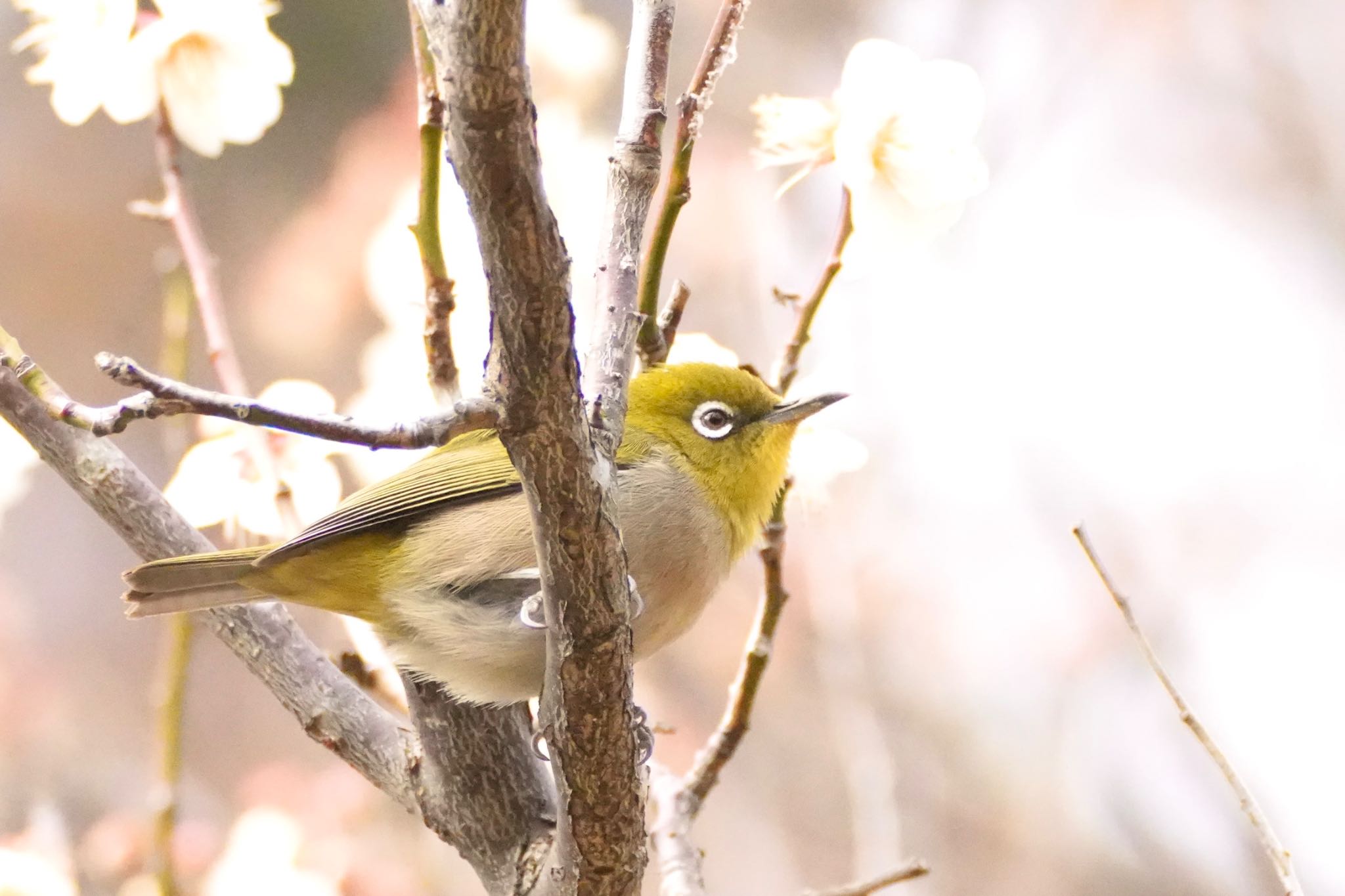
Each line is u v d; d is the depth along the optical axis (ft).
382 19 50.47
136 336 50.24
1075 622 44.50
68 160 51.62
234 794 40.22
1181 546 45.44
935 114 19.39
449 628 20.63
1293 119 48.37
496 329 13.26
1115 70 48.37
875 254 19.45
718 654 41.70
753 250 39.60
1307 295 47.44
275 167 48.67
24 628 42.50
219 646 45.03
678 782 21.45
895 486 44.16
